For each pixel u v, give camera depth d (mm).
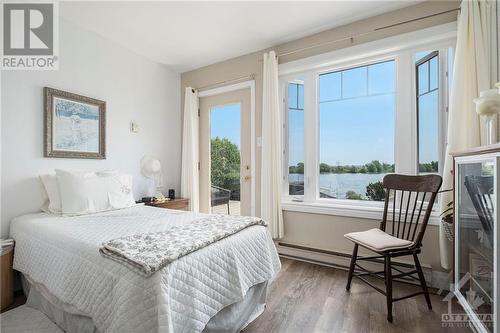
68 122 2402
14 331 1509
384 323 1598
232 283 1388
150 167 3061
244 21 2438
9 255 1830
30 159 2154
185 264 1177
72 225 1741
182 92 3723
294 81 2934
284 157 2977
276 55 2893
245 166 3209
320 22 2459
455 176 1665
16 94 2078
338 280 2213
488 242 1339
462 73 1861
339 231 2531
